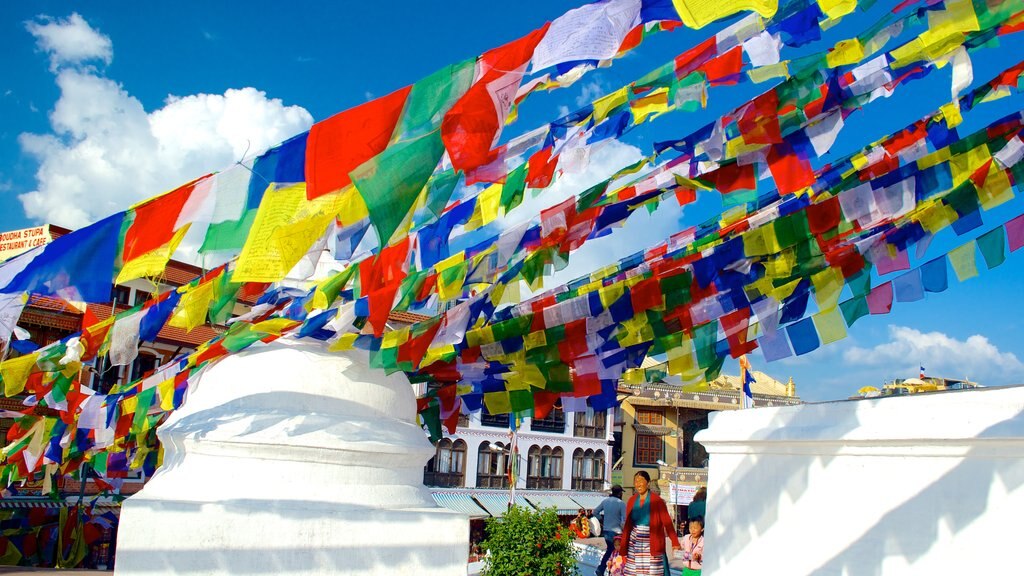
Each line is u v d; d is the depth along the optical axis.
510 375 7.87
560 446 43.16
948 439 4.33
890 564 4.57
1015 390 4.17
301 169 3.73
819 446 5.08
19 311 6.46
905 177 4.89
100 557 25.09
